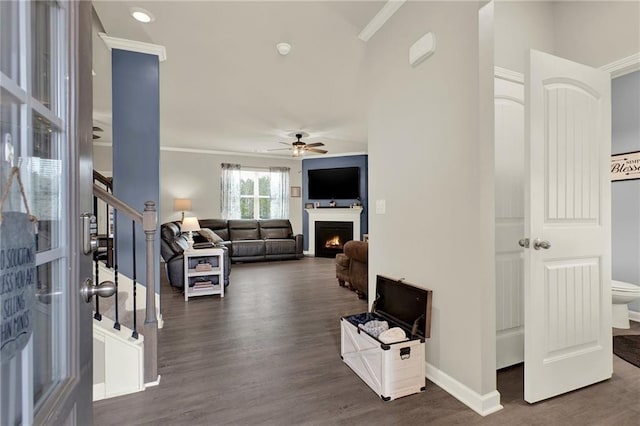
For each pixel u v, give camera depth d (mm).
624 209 3117
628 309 3094
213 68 3289
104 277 2863
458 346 1831
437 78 1956
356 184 7852
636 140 3018
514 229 2234
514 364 2242
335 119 5055
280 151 7695
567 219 1853
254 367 2221
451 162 1860
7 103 522
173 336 2791
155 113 2898
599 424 1599
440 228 1950
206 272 4121
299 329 2971
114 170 2795
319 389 1942
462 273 1796
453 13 1830
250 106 4480
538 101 1763
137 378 1922
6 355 493
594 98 1962
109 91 3809
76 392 714
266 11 2344
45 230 644
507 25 2279
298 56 3035
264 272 5910
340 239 7938
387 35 2443
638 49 2570
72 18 705
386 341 1876
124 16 2396
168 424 1622
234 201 7848
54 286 682
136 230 2926
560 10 2525
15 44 550
